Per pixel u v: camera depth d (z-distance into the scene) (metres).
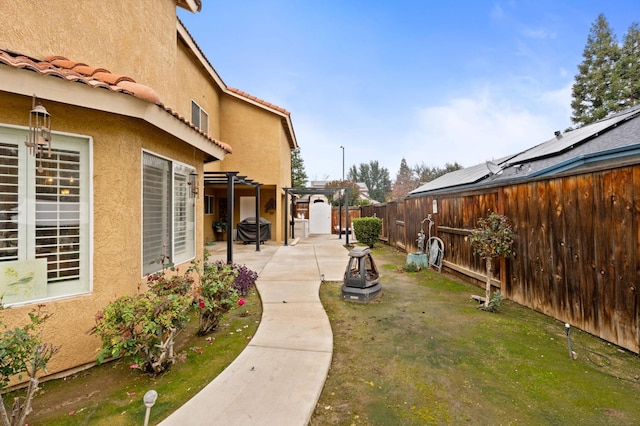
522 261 5.08
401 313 4.86
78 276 3.22
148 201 4.07
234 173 8.98
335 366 3.28
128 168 3.56
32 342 2.28
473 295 5.70
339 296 5.77
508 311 4.86
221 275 4.23
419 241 8.51
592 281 3.82
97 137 3.29
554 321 4.38
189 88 9.95
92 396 2.75
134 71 4.64
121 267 3.49
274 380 2.91
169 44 5.76
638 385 2.85
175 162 4.74
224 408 2.51
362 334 4.09
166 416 2.46
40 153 2.91
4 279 2.81
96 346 3.29
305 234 17.67
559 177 4.30
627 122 7.89
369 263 6.18
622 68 24.55
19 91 2.60
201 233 5.77
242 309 5.06
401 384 2.95
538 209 4.71
